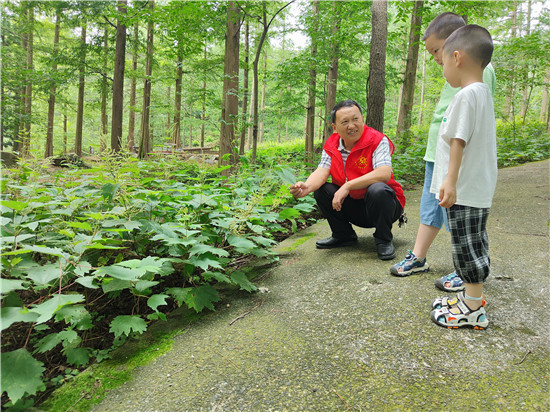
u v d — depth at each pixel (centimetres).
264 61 2162
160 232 200
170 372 140
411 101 1000
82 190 252
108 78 1380
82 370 147
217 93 931
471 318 156
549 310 170
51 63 1334
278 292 210
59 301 128
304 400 122
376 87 589
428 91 1853
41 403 127
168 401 124
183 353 153
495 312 170
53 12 1418
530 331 154
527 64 802
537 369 130
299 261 263
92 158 257
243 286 201
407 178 602
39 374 120
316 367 139
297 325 171
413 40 966
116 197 216
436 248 261
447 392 122
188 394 127
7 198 220
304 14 898
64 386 135
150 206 227
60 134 1738
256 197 244
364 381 130
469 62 150
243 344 157
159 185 293
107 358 153
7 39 1542
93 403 125
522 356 138
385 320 168
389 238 250
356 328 164
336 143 271
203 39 745
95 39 1359
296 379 133
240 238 215
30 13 1468
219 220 226
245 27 1102
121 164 251
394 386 126
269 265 260
